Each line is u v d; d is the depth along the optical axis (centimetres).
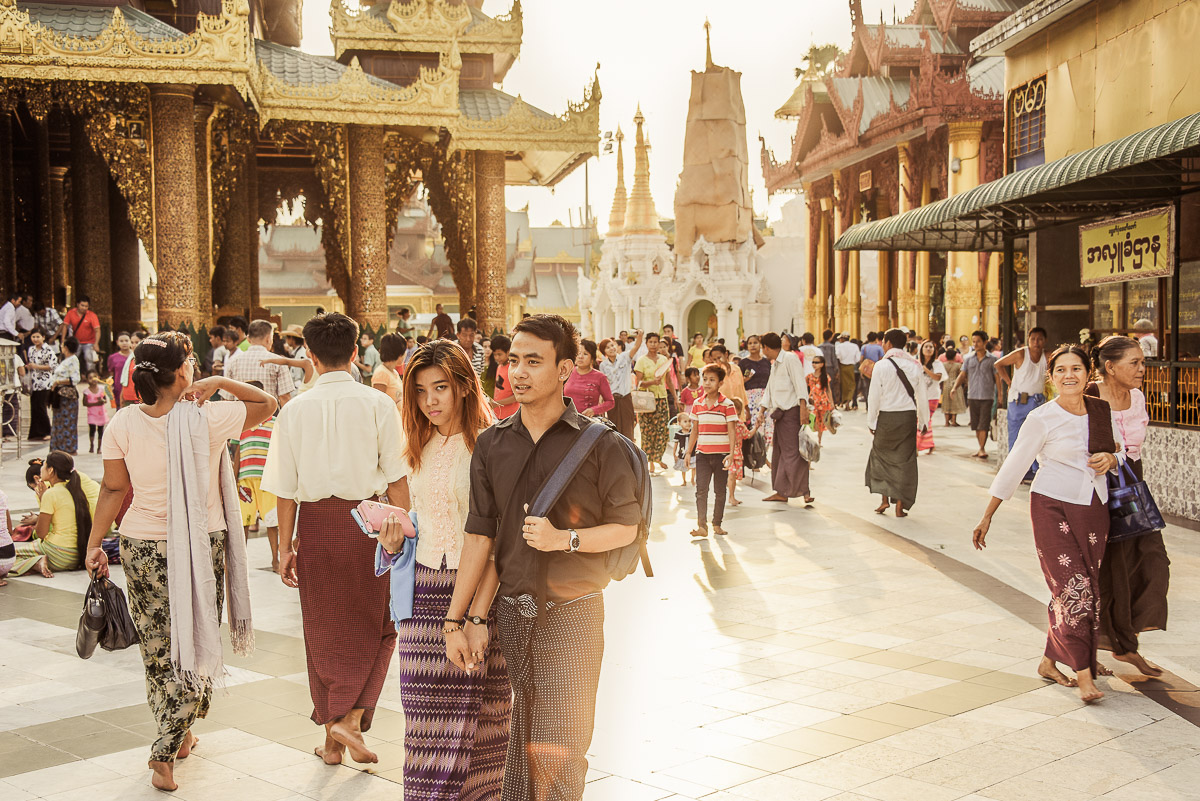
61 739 511
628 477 348
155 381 460
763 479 1520
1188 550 941
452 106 2453
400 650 403
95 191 2412
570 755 339
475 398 417
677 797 435
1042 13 1550
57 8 2150
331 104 2384
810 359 1903
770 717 529
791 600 775
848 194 4697
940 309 4331
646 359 1625
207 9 2747
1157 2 1324
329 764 479
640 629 698
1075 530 560
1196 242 1288
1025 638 670
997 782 446
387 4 3447
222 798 442
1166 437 1155
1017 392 1321
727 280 5169
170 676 461
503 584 346
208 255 2308
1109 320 1498
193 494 459
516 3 3259
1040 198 1318
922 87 3584
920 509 1206
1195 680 583
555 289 9788
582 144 2995
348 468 473
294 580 488
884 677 592
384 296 2522
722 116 5341
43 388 1789
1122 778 449
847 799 431
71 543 903
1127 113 1396
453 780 385
